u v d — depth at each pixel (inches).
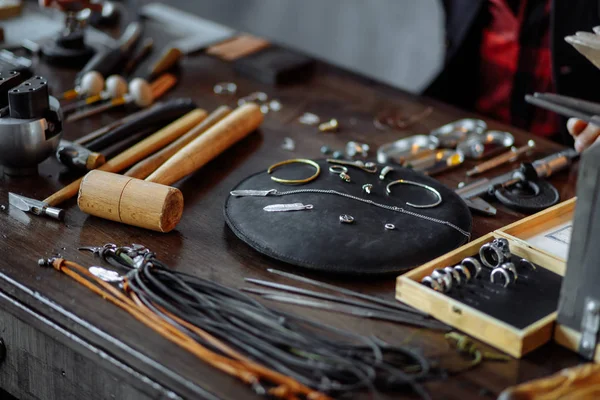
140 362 38.8
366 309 42.5
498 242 45.3
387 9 137.7
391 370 37.0
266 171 54.2
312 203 49.4
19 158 53.9
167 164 54.7
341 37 144.5
